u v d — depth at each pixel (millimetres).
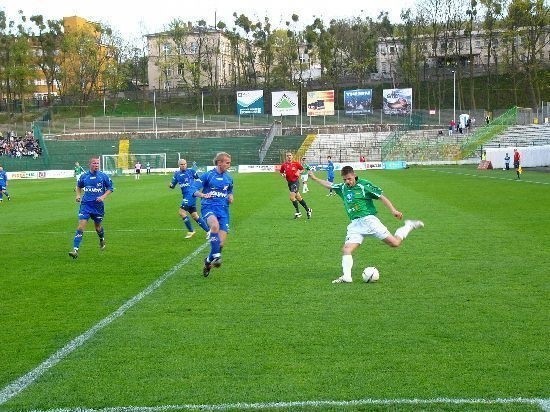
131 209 24500
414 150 66250
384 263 11539
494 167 54344
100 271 11539
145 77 111000
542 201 23562
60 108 91375
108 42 103062
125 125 77000
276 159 68938
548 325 7297
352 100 71438
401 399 5266
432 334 7043
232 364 6191
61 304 8906
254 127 76312
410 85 94438
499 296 8766
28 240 16078
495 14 87812
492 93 91375
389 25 109688
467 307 8203
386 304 8453
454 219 18281
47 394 5543
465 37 92438
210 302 8797
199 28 101250
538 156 51531
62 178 60000
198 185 10797
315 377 5801
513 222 17297
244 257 12664
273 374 5898
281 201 27328
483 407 5082
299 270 11102
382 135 71125
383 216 19656
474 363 6082
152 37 108500
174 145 72312
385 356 6336
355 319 7719
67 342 7051
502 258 11750
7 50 92562
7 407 5285
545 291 9008
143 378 5871
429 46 103125
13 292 9781
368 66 98938
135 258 12977
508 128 65500
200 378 5836
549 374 5762
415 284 9680
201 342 6914
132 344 6906
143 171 67562
